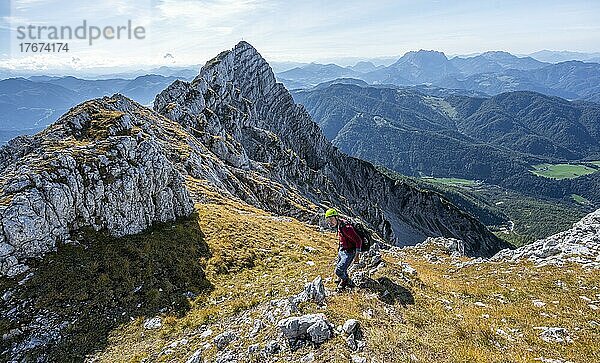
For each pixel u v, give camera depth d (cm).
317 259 3322
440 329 1575
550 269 2538
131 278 2600
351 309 1670
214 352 1647
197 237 3344
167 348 1880
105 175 3161
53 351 2000
